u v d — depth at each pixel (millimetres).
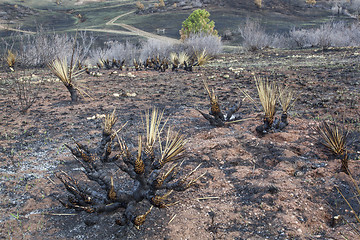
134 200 3006
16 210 3215
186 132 5145
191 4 117000
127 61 21516
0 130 5551
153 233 2787
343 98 6648
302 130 4961
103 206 2926
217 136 4887
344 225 2732
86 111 6727
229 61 17625
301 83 8469
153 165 3029
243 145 4449
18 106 7297
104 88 9344
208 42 22453
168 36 79250
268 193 3215
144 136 5027
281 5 109438
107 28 95438
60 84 10180
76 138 5109
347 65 11141
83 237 2789
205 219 2938
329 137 4023
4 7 126562
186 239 2688
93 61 20297
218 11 104625
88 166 3113
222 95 7902
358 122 5113
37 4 153250
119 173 3898
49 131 5480
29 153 4574
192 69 13367
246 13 100625
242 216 2930
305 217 2861
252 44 24797
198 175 3717
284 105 5129
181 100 7492
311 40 25188
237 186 3459
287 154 4039
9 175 3887
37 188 3594
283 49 23766
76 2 166750
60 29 96438
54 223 3002
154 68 13812
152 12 116938
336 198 3113
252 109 6480
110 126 4051
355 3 98938
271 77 9961
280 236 2633
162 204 2826
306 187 3312
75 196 2932
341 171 3537
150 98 7801
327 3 111125
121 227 2873
